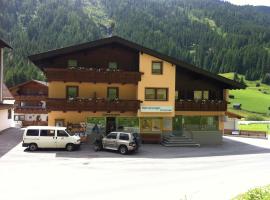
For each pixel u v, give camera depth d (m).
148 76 41.81
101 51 42.19
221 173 27.09
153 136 43.28
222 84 45.50
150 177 24.89
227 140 51.34
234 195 19.81
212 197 19.39
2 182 22.08
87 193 19.86
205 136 44.84
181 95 44.72
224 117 45.16
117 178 24.22
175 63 42.03
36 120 73.88
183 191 20.84
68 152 34.91
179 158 33.84
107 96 42.50
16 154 32.78
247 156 36.28
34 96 75.75
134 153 35.84
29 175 24.27
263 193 15.82
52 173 25.16
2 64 49.22
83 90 42.03
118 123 42.72
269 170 28.73
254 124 89.06
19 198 18.53
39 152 34.19
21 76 126.00
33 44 178.75
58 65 41.44
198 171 27.73
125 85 42.78
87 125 41.91
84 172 25.91
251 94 185.00
